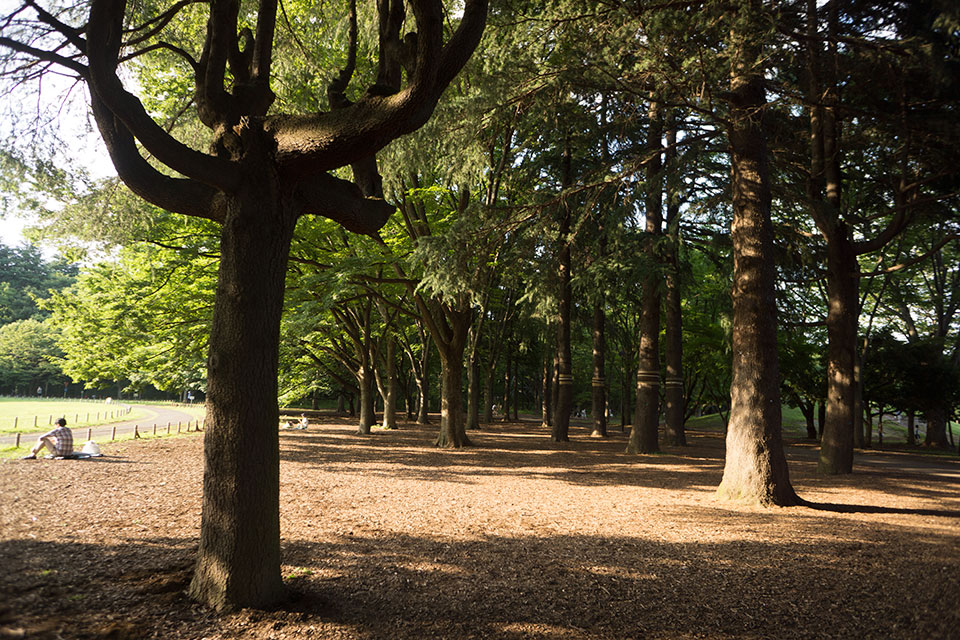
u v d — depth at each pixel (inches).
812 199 567.8
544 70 474.3
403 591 205.9
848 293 619.2
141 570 207.9
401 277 820.0
